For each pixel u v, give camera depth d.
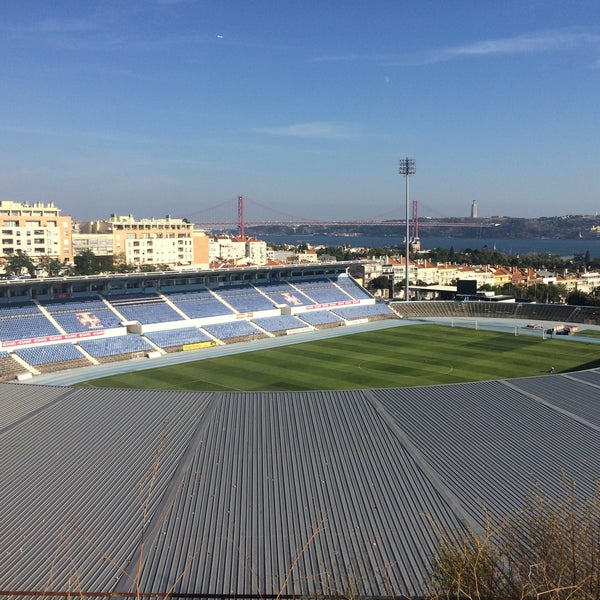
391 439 32.22
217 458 30.02
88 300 103.31
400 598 20.12
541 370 86.81
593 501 24.84
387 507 25.67
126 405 37.31
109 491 27.25
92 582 21.22
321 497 26.48
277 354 97.38
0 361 82.31
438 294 171.25
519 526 23.20
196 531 24.05
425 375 84.06
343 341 108.50
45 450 31.50
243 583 21.11
